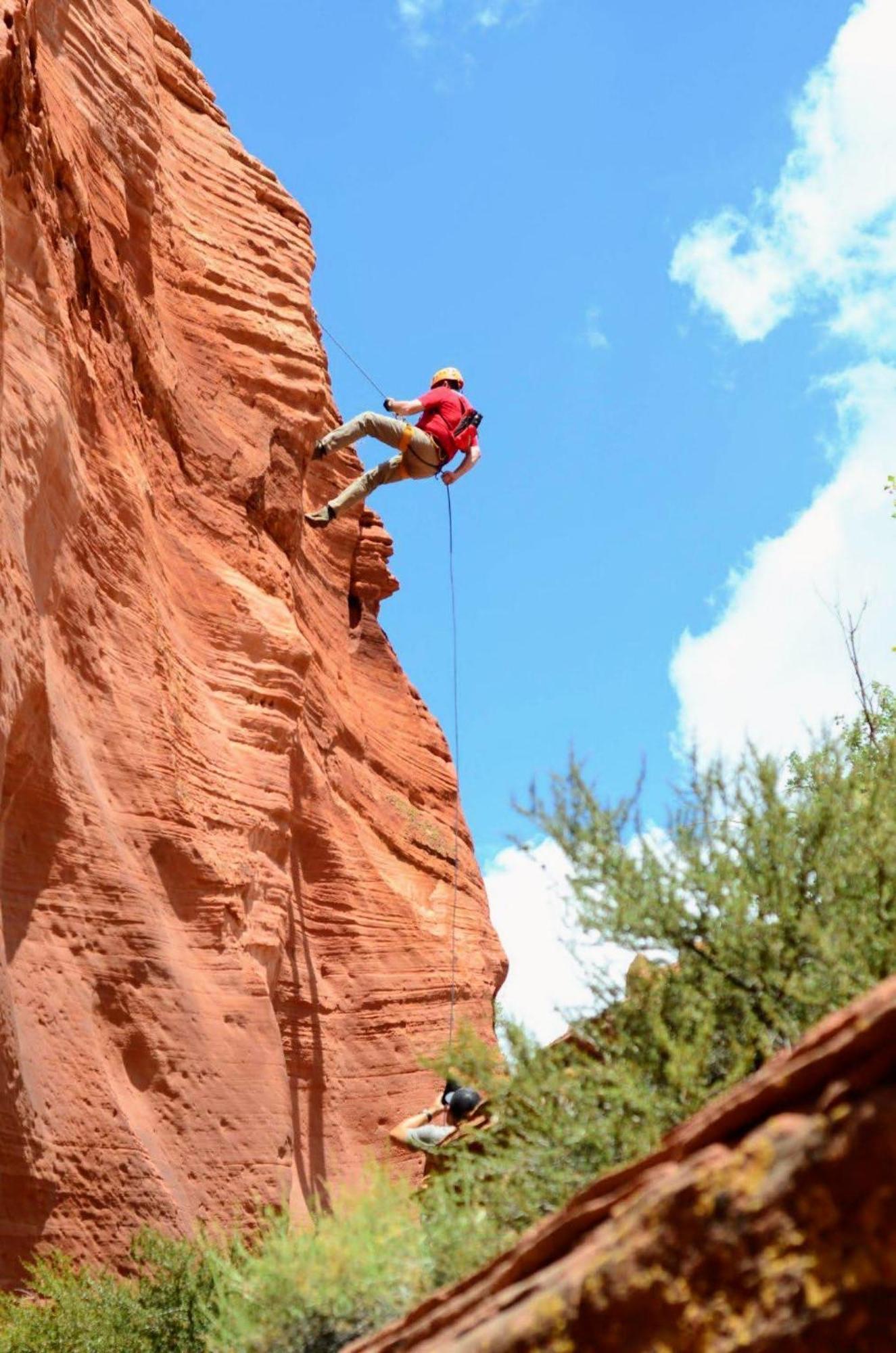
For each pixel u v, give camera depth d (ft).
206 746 65.51
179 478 72.13
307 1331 17.87
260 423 80.07
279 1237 20.53
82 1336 35.55
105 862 51.78
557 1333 9.81
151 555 64.75
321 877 80.38
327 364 93.15
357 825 90.33
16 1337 35.47
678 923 19.88
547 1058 19.53
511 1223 18.01
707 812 21.06
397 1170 74.43
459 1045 20.25
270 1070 57.72
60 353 53.72
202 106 87.15
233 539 75.56
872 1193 8.82
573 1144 18.07
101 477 59.36
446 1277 17.61
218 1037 55.57
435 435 47.01
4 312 43.09
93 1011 49.29
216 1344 19.66
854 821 20.49
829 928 18.63
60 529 53.01
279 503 81.00
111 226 65.82
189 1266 38.04
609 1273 9.68
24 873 47.88
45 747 48.16
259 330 82.17
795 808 21.08
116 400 64.13
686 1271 9.39
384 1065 77.87
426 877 98.07
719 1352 9.05
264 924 64.44
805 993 18.31
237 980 58.80
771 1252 9.09
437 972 86.58
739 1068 17.88
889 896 19.34
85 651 55.36
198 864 58.65
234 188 86.33
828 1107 9.19
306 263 89.40
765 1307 9.00
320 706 87.61
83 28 67.21
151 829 56.44
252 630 72.74
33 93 54.54
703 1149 10.44
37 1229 43.04
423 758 106.11
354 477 100.73
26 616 45.96
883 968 18.53
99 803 52.70
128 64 71.56
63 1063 46.55
